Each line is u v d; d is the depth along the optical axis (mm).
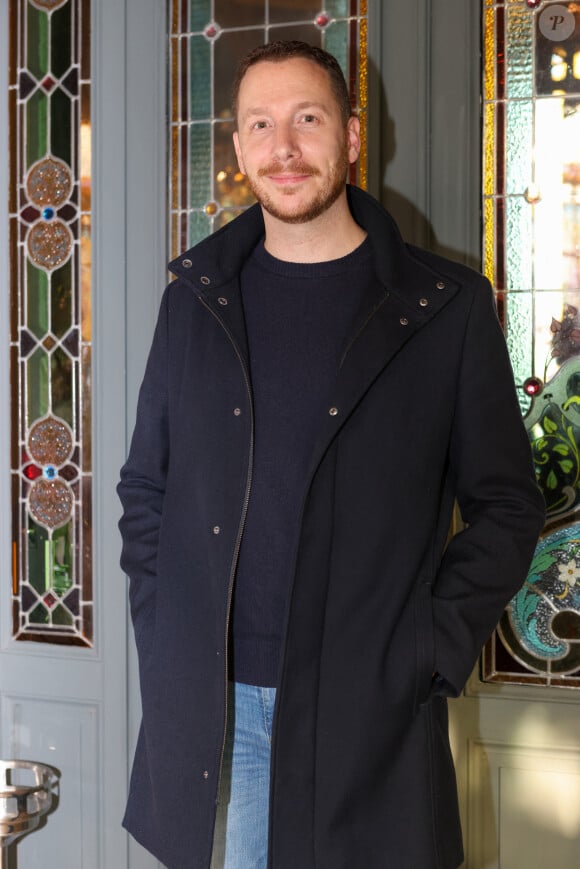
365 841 1521
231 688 1614
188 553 1645
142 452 1778
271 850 1526
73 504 2400
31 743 2443
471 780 2172
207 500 1610
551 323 2113
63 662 2406
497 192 2137
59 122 2383
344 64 2203
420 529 1551
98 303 2357
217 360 1640
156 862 2350
